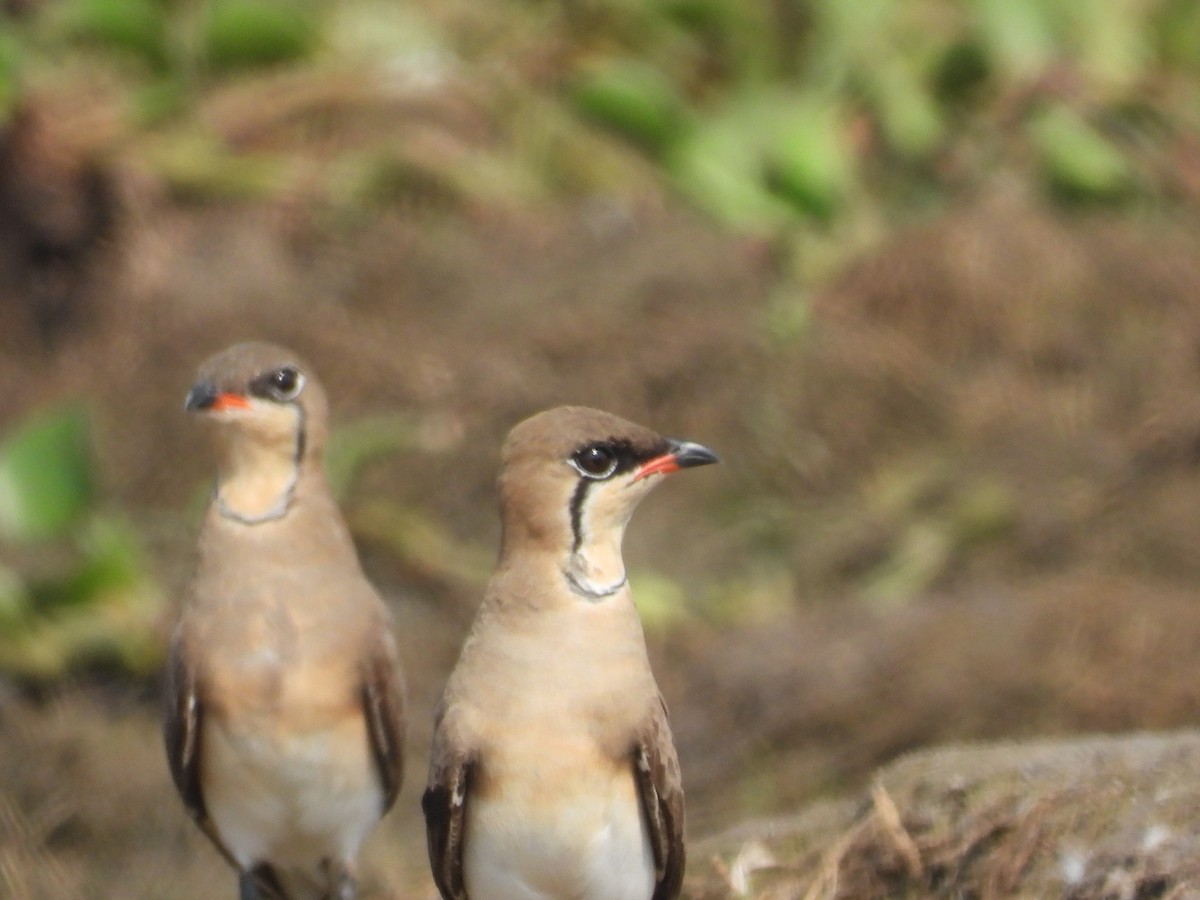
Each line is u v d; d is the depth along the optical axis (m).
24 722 14.05
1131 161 18.52
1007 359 16.97
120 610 14.77
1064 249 17.42
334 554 10.34
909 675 14.14
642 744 8.67
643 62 19.00
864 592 15.57
